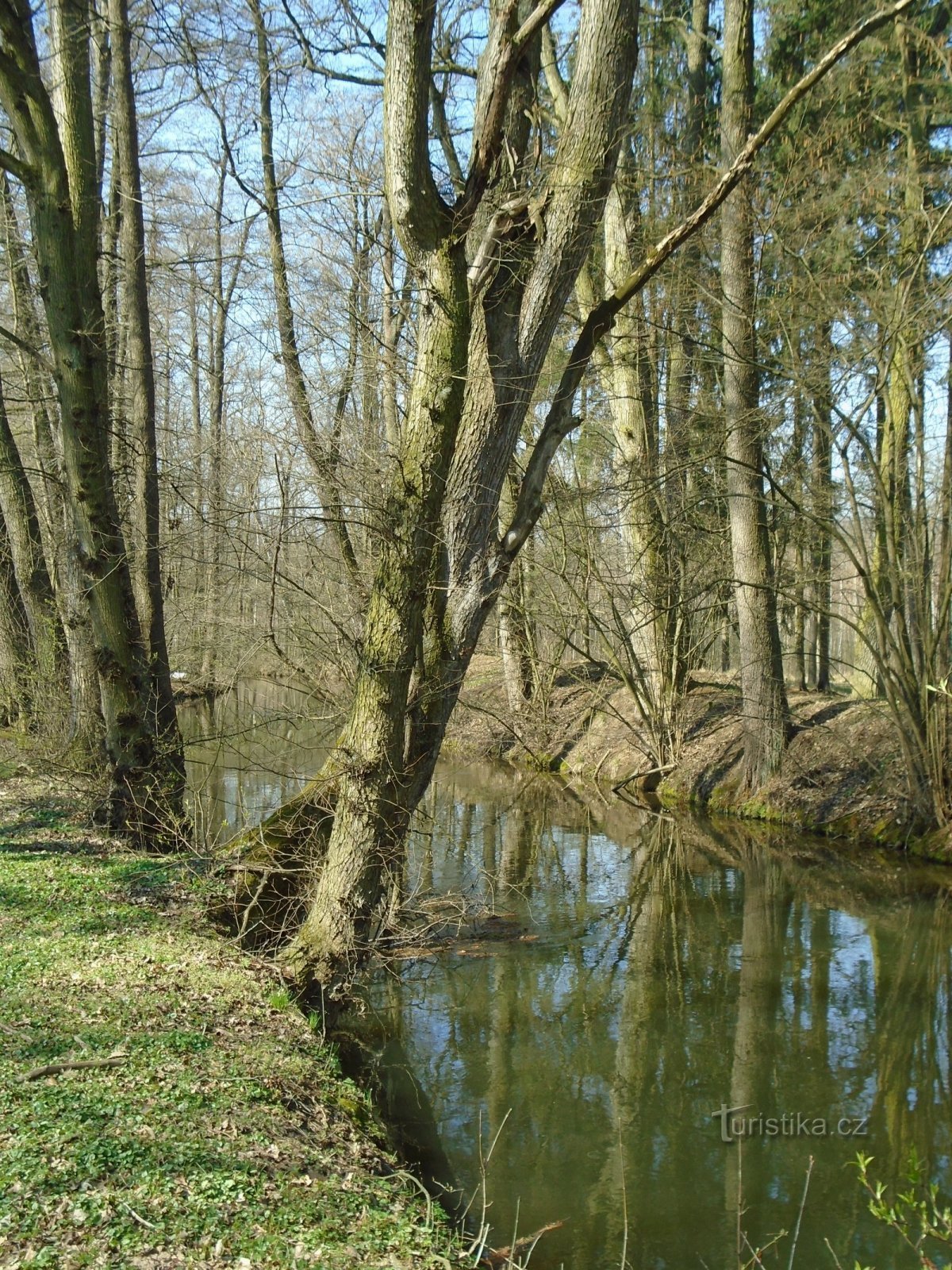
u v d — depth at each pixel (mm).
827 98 15172
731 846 14320
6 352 15336
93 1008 5535
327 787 8250
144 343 11102
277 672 12062
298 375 11172
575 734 21375
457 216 7000
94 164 9258
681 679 18344
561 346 15422
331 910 7133
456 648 7574
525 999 8641
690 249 15391
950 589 13148
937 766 13320
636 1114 6730
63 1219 3617
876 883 12328
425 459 7066
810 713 17547
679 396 16812
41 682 13398
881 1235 5457
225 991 6238
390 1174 5039
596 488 14148
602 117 7375
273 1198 4113
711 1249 5293
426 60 6648
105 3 11758
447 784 19875
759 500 14852
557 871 13062
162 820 9406
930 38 13312
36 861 8352
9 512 14781
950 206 11930
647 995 8750
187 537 10789
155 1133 4320
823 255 13516
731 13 13930
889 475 13703
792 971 9359
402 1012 8312
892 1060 7527
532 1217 5559
